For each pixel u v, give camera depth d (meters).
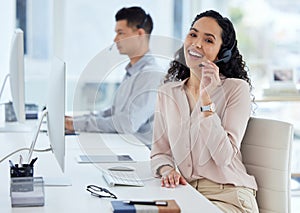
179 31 4.83
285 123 2.35
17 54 2.76
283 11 4.84
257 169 2.41
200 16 2.34
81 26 4.68
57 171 2.25
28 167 1.82
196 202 1.86
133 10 3.55
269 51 4.84
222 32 2.31
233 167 2.30
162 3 4.83
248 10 4.83
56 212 1.72
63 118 1.84
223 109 2.30
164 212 1.69
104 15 4.71
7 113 3.46
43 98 4.63
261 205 2.41
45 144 2.80
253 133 2.42
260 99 3.38
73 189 1.99
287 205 2.38
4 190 1.97
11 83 3.12
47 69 4.65
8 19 3.98
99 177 2.17
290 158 2.37
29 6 4.59
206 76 2.22
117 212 1.67
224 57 2.40
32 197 1.78
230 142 2.24
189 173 2.30
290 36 4.86
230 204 2.23
